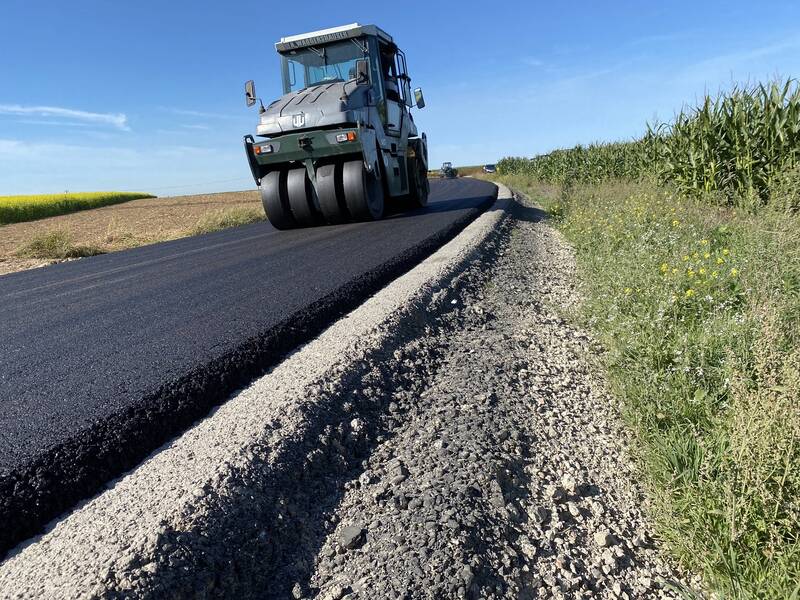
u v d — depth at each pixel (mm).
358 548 1862
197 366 2953
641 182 10477
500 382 3227
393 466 2303
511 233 8867
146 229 16297
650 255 4918
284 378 2852
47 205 38000
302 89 9781
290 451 2201
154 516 1748
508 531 2018
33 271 8008
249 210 16500
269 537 1853
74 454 2111
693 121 8859
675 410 2699
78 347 3482
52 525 1822
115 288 5594
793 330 2992
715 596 1840
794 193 6215
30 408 2545
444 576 1732
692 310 3879
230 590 1651
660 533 2123
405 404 2873
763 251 4211
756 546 1844
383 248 6715
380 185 10039
